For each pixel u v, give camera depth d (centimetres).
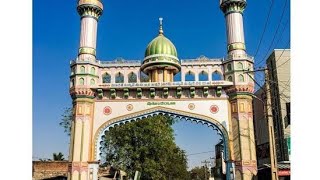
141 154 2500
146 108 1870
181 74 1916
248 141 1773
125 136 2516
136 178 1508
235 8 1972
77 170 1770
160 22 2231
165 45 2091
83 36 1977
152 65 2041
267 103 1187
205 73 1911
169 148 2595
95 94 1905
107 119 1867
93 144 1834
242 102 1823
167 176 2980
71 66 1944
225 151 1797
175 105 1864
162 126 2622
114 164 2570
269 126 1161
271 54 2480
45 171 2444
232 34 1941
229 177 1752
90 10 2012
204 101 1864
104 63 1962
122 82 1936
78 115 1853
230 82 1852
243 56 1875
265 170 1802
